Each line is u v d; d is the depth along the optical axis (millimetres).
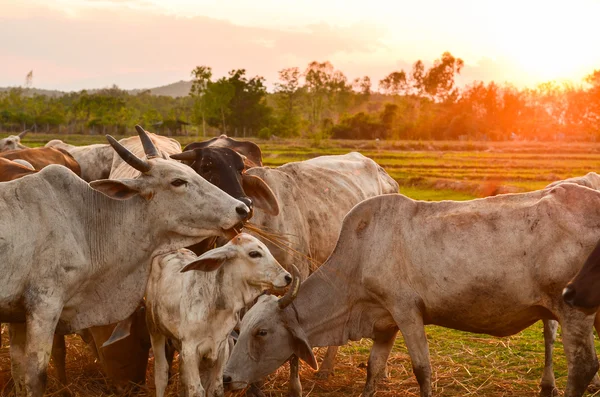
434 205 6008
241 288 5668
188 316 5512
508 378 7078
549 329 6590
